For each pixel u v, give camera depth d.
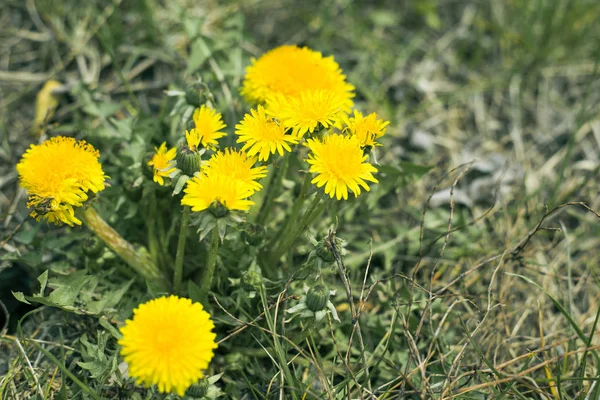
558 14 1.05
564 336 0.87
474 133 1.01
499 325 0.87
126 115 0.96
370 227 0.93
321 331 0.84
